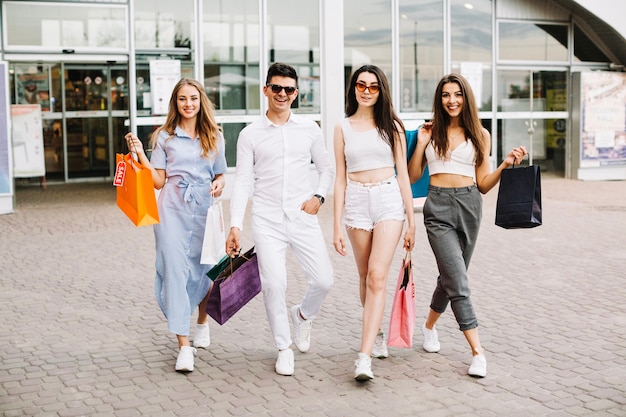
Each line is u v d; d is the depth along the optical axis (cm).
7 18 1327
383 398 455
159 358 540
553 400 449
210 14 1416
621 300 686
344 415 430
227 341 579
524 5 1655
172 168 520
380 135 503
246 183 514
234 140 1452
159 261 518
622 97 1728
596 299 691
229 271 515
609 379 484
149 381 492
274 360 533
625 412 429
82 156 1759
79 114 1741
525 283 757
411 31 1554
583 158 1719
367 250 514
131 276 805
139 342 579
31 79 1703
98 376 502
